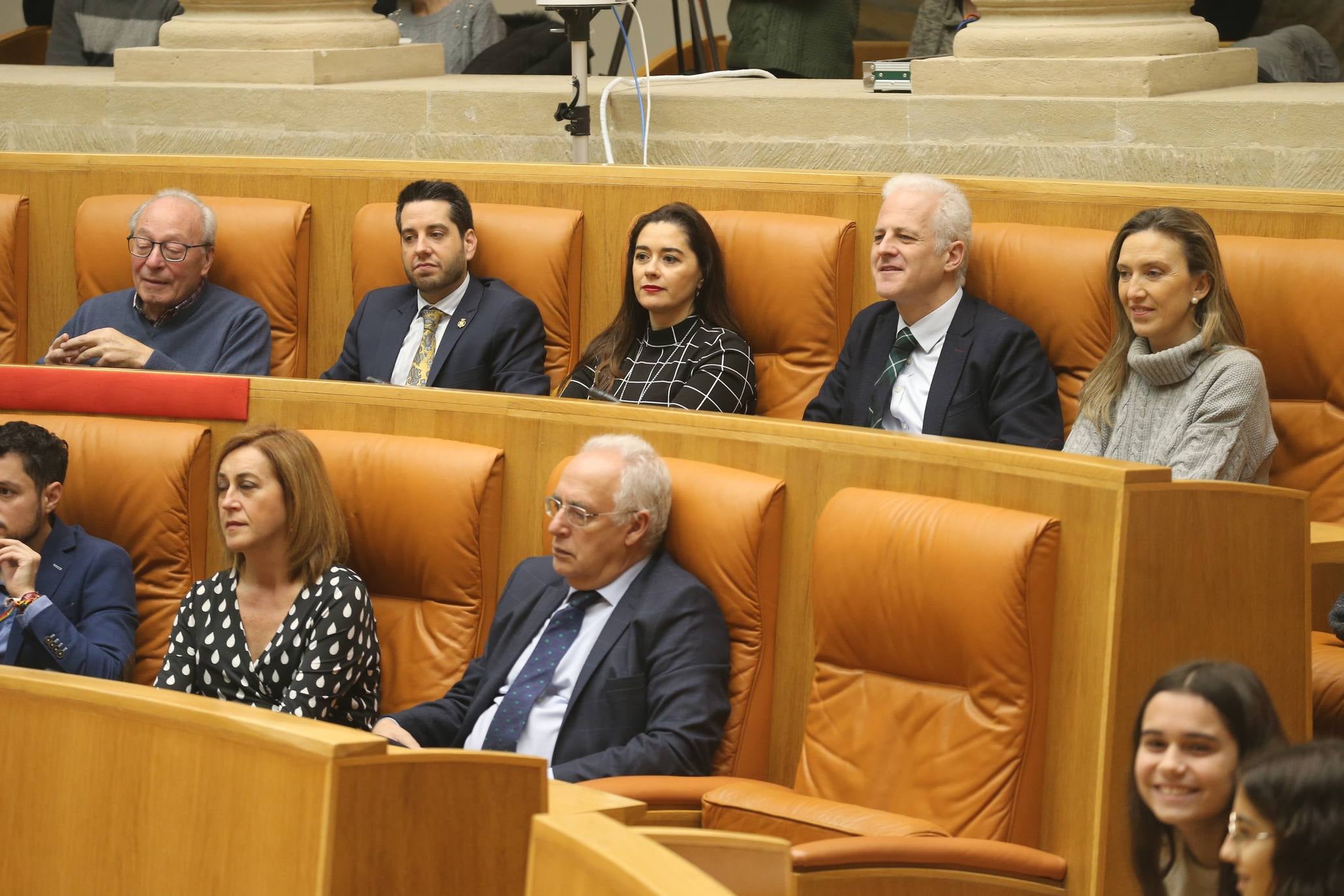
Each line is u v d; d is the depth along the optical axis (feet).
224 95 36.09
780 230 27.78
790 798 17.83
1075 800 18.33
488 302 29.86
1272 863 12.21
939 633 19.02
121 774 15.94
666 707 20.58
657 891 9.95
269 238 32.30
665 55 49.70
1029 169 29.27
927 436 20.38
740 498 21.24
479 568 24.12
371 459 24.53
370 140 35.12
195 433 26.04
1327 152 26.91
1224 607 18.90
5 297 34.22
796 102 31.22
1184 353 22.44
